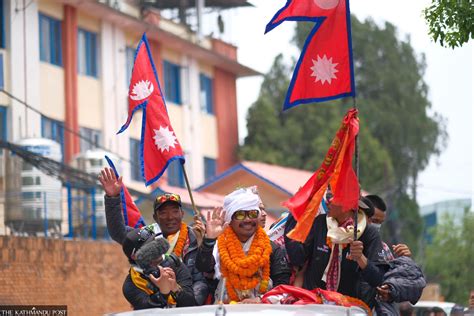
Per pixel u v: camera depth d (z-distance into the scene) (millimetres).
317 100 13961
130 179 49562
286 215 14734
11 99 41031
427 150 71312
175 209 13898
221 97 60000
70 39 45344
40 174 36375
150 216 42312
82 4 45562
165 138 14984
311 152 63719
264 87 69375
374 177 64562
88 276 32281
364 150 64688
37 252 30016
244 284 13000
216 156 59312
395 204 69000
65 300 30906
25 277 29328
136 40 50969
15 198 36375
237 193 13188
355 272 13430
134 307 13273
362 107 70000
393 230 68188
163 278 12523
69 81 45125
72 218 37938
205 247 13070
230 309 10836
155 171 15055
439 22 19250
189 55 56312
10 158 36656
